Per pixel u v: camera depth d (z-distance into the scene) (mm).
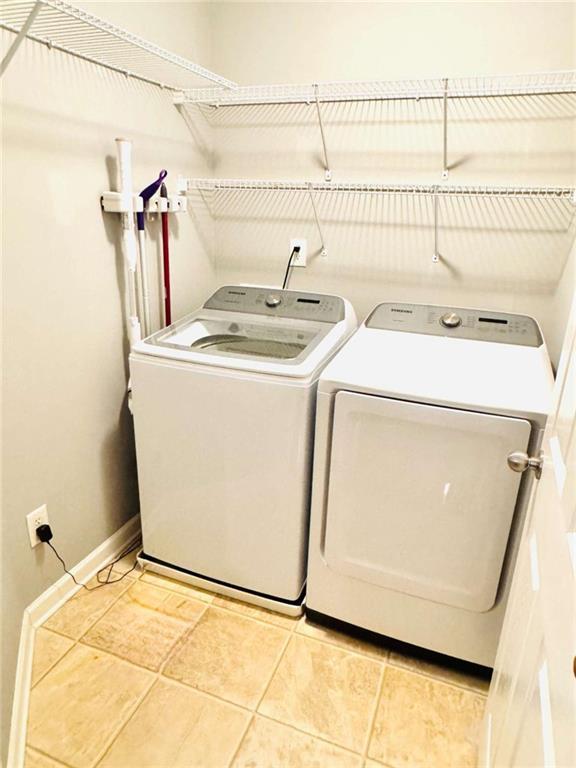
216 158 2391
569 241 1876
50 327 1613
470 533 1436
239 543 1789
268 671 1595
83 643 1666
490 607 1488
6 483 1548
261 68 2174
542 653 757
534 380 1472
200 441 1715
